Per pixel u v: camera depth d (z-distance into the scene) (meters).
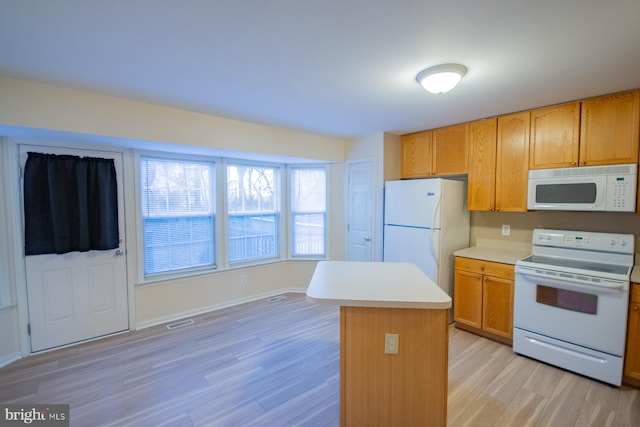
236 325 3.32
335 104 2.70
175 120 2.83
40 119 2.20
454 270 3.25
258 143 3.43
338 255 4.38
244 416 1.94
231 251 3.96
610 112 2.37
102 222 2.95
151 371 2.44
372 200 3.93
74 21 1.44
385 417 1.65
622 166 2.30
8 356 2.57
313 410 2.00
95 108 2.42
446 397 1.62
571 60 1.83
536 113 2.76
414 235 3.34
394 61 1.87
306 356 2.68
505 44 1.66
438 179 3.13
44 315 2.74
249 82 2.21
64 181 2.78
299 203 4.46
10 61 1.85
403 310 1.61
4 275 2.56
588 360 2.30
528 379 2.32
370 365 1.64
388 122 3.32
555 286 2.44
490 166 3.08
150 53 1.78
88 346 2.84
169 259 3.48
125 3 1.30
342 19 1.43
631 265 2.45
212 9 1.35
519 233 3.23
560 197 2.60
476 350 2.78
